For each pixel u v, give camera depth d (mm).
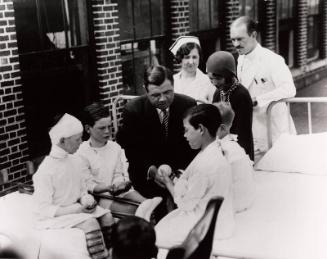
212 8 10281
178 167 4293
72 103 7105
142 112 4219
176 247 2621
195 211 3529
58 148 3883
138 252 2455
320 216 3738
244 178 3902
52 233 3779
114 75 7559
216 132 3527
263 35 12555
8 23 5832
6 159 5949
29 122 6516
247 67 5781
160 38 8828
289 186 4371
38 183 3861
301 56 14289
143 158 4285
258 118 5762
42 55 6637
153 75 3881
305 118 11203
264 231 3572
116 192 4098
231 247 3367
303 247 3297
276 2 12523
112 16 7422
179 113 4184
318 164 4766
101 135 4246
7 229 3943
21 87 6062
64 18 6934
